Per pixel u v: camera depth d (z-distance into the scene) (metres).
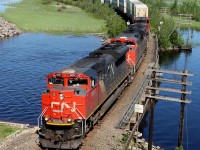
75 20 108.19
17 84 48.69
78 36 88.56
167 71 31.86
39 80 50.62
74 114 22.52
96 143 23.64
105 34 91.19
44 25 98.69
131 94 35.12
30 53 67.69
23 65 58.50
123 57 35.00
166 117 41.50
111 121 27.80
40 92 45.91
